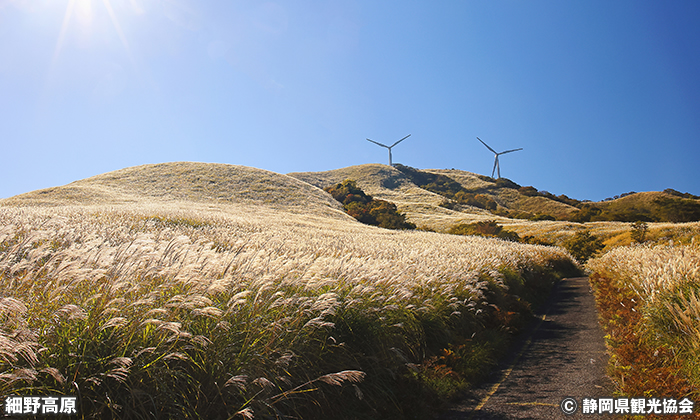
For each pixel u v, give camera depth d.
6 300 2.79
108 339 3.30
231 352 3.81
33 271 3.71
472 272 10.09
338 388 4.47
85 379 2.98
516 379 6.16
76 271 3.49
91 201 43.97
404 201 103.62
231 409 3.47
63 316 3.25
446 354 6.45
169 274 4.20
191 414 3.32
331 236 24.25
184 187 57.69
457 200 120.38
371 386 4.84
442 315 7.60
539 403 5.04
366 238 25.67
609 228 64.25
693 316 5.45
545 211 120.75
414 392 5.11
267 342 4.10
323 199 64.62
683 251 9.27
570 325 10.35
